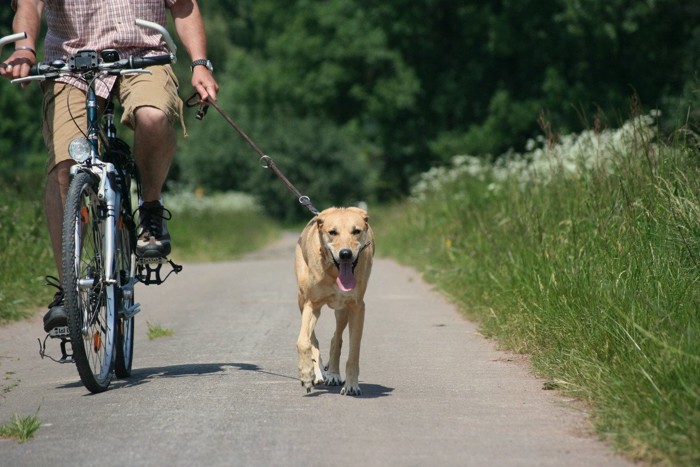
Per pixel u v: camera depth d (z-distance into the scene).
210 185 86.56
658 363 7.40
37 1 9.26
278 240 63.47
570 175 14.93
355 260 8.30
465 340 11.77
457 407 7.86
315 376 9.09
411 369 9.80
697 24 51.91
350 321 8.64
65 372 9.98
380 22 62.09
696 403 6.52
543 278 11.59
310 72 66.00
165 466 6.11
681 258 9.65
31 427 7.11
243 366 10.06
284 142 86.69
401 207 35.25
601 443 6.59
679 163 11.26
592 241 11.42
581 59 54.62
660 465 5.93
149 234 9.48
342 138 88.12
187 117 88.12
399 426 7.18
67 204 8.27
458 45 61.62
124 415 7.62
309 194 86.31
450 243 19.45
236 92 72.56
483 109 60.03
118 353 9.26
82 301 8.41
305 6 67.62
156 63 8.88
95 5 9.31
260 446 6.57
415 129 63.41
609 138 14.72
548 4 53.81
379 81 61.94
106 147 9.22
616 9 51.34
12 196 21.39
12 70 8.79
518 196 16.47
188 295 18.06
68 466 6.16
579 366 8.70
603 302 9.55
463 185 26.22
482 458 6.25
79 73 8.91
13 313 13.91
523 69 58.47
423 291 17.88
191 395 8.41
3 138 55.28
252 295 17.83
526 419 7.39
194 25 9.70
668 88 51.53
